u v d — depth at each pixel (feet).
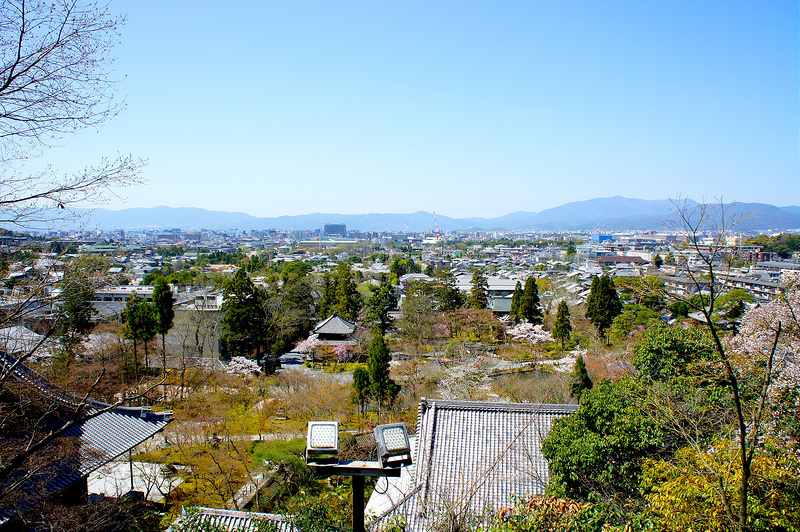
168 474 71.26
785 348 48.14
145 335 112.78
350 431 84.43
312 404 92.99
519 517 33.81
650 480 39.93
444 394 97.30
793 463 33.96
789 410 44.70
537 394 90.63
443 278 213.87
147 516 55.36
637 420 45.24
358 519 22.50
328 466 21.89
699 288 32.96
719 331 66.85
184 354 122.31
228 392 102.58
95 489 67.21
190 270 347.15
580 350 129.70
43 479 45.57
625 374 66.18
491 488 50.96
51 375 83.76
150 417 62.75
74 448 50.60
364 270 364.99
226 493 64.44
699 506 32.76
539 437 56.18
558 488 44.91
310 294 191.11
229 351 134.10
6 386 44.37
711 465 33.50
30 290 29.78
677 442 45.75
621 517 37.19
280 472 67.82
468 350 130.93
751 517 30.42
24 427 46.01
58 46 24.21
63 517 43.37
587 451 44.34
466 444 55.83
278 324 147.33
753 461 33.37
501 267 419.33
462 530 36.04
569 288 234.99
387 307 170.60
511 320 166.20
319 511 43.06
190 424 80.48
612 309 152.66
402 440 22.29
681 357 59.88
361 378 93.61
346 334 151.02
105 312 152.97
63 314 36.78
